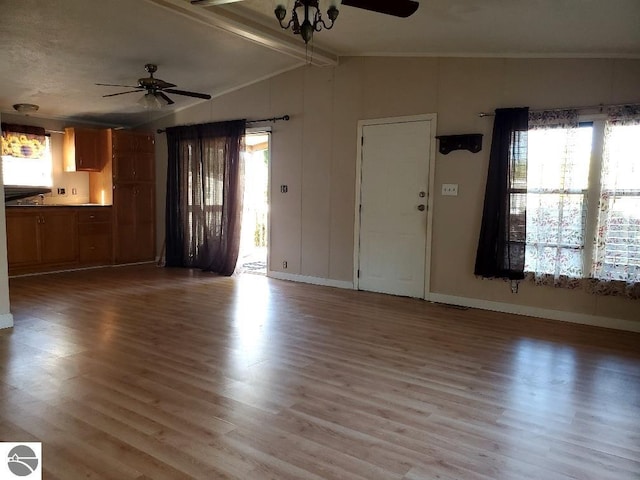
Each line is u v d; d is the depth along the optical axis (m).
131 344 3.54
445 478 1.92
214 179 6.66
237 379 2.91
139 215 7.43
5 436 2.20
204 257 6.81
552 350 3.54
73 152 6.93
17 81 5.50
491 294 4.73
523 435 2.28
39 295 5.13
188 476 1.91
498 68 4.57
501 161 4.50
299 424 2.36
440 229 5.00
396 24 4.16
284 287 5.73
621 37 3.61
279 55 5.42
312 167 5.89
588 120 4.16
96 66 5.24
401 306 4.84
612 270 4.10
